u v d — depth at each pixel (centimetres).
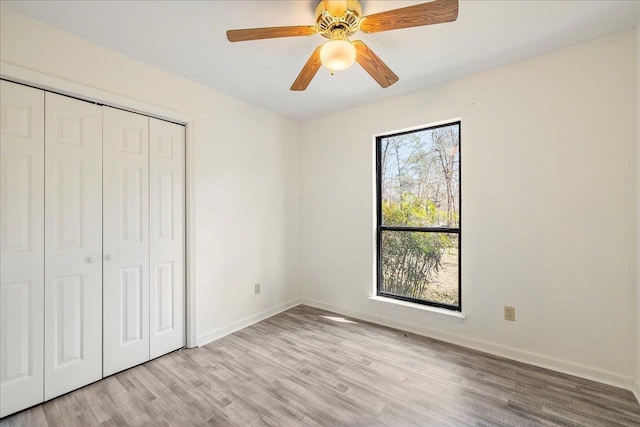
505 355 230
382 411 170
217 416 166
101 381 199
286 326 295
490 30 183
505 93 229
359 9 148
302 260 366
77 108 191
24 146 170
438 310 264
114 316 208
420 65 227
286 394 186
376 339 263
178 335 246
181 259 248
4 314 165
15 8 160
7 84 165
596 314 198
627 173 188
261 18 171
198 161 256
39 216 176
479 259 243
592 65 197
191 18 170
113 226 207
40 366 176
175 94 239
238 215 292
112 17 169
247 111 302
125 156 214
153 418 165
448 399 179
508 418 163
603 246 195
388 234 304
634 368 186
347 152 323
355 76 244
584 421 160
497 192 233
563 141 207
